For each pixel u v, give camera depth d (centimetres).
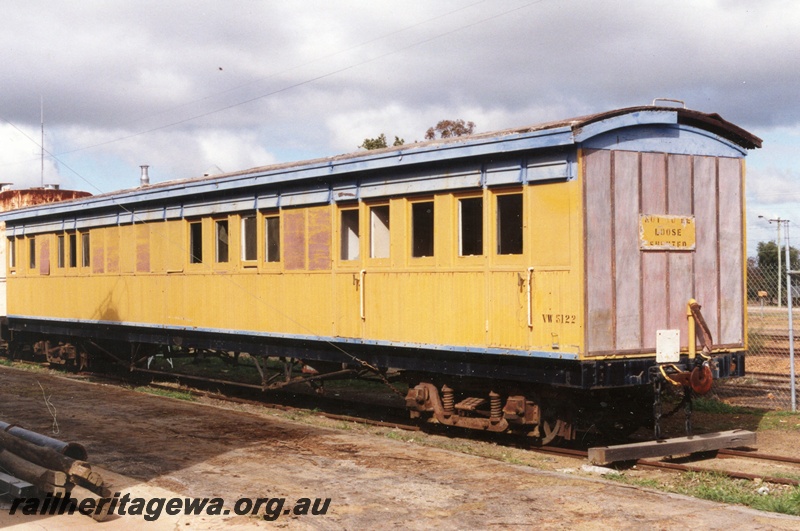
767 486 802
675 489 776
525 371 953
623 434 1048
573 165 895
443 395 1083
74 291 1808
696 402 1312
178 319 1491
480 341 986
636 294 942
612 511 665
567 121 896
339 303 1173
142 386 1627
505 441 1045
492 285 973
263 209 1311
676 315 981
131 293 1619
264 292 1302
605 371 903
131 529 645
